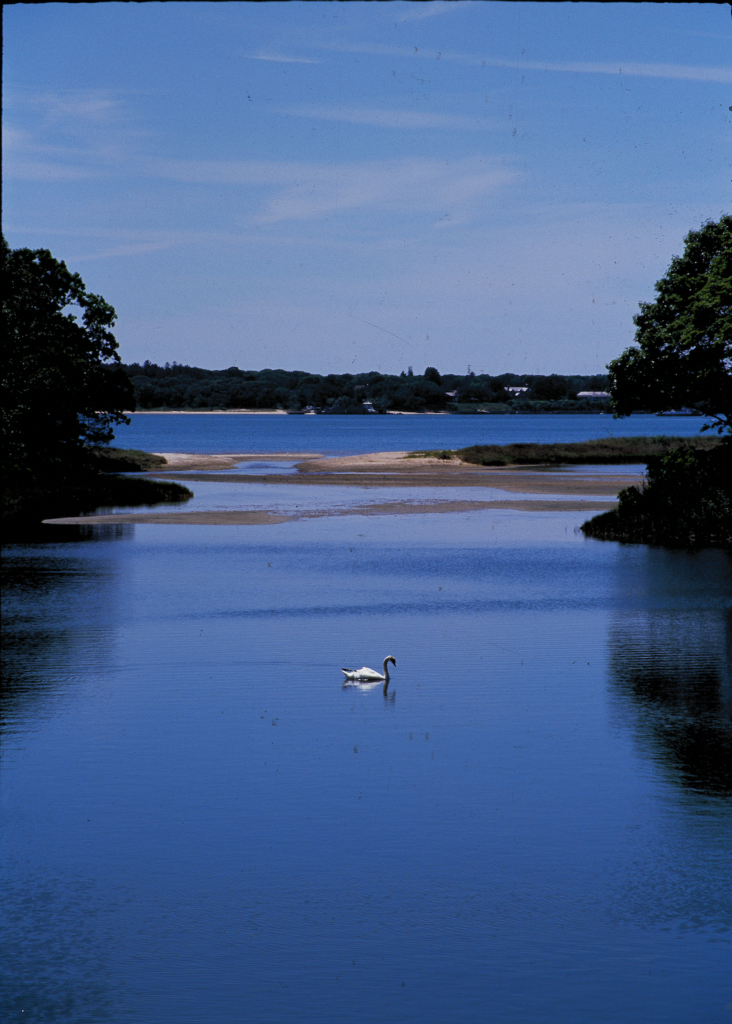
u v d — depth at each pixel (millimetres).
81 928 11172
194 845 13172
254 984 10062
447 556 41812
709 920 11203
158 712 19094
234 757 16500
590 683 21156
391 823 13852
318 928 11133
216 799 14711
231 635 26109
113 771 15898
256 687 20953
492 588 33812
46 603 30844
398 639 25531
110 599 31516
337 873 12422
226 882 12172
